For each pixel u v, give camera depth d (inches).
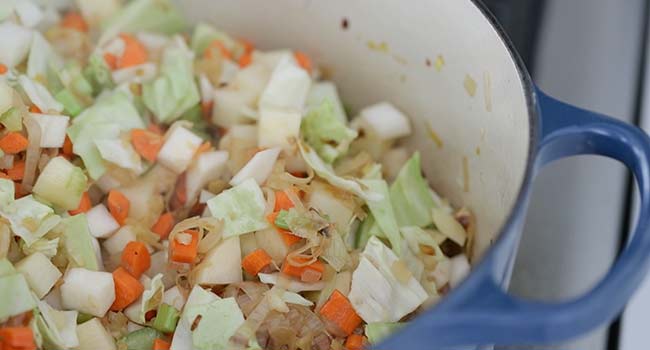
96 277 15.4
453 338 12.3
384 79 18.7
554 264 18.2
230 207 16.1
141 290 15.7
